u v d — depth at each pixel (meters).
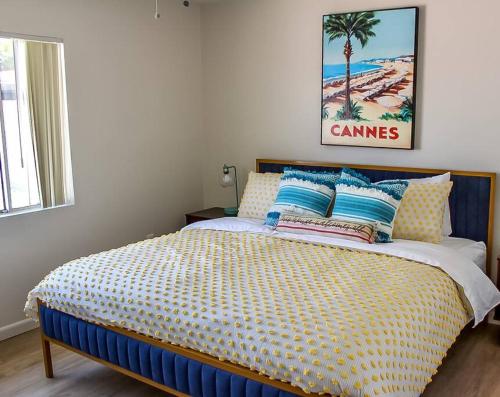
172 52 4.60
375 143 4.01
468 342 3.39
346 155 4.20
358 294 2.46
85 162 4.02
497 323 3.64
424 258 3.03
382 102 3.93
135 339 2.65
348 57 4.02
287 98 4.43
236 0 4.55
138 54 4.31
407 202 3.51
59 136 3.87
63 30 3.76
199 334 2.33
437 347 2.52
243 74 4.64
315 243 3.39
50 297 2.97
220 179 4.96
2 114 3.55
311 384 2.00
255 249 3.28
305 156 4.42
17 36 3.49
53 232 3.86
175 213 4.82
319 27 4.16
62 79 3.83
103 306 2.71
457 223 3.72
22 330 3.72
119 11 4.12
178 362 2.44
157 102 4.52
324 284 2.61
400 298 2.45
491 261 3.68
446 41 3.65
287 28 4.32
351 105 4.07
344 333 2.09
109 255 3.18
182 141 4.80
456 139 3.72
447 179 3.64
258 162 4.60
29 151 3.73
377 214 3.40
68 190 3.97
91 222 4.12
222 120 4.85
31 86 3.66
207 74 4.86
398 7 3.78
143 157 4.46
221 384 2.29
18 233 3.65
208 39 4.79
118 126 4.23
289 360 2.05
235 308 2.35
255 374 2.18
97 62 4.01
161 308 2.48
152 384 2.62
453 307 2.80
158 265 2.97
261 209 4.11
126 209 4.38
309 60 4.25
